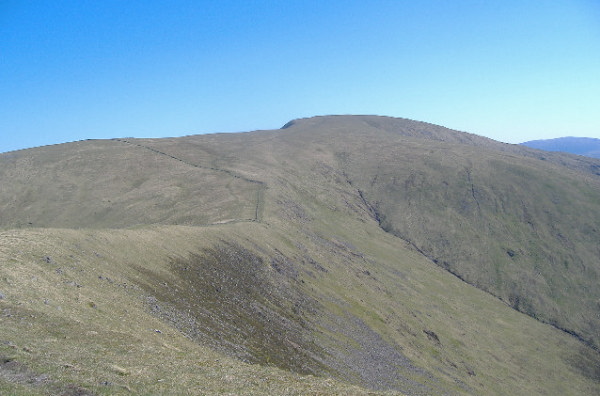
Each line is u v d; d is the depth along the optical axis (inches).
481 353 2955.2
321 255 3282.5
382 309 2869.1
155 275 1737.2
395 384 1971.0
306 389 963.3
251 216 3599.9
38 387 674.2
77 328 1013.2
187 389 806.5
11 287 1090.1
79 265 1466.5
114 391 719.7
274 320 1971.0
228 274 2172.7
